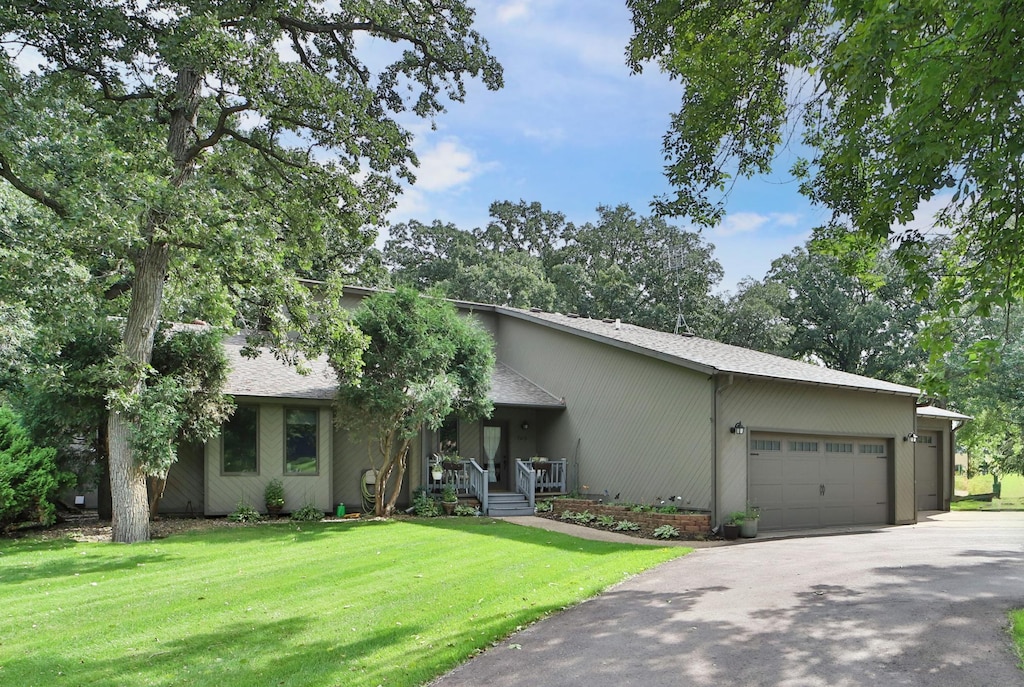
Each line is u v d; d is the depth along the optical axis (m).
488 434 20.55
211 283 14.99
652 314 41.16
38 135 12.97
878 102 4.81
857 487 17.86
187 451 16.73
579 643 6.38
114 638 6.69
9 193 14.30
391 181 14.74
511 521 16.27
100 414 14.27
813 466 16.86
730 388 15.19
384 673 5.62
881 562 10.63
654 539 14.07
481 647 6.28
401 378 16.05
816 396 17.03
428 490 18.42
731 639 6.40
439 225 46.09
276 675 5.63
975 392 25.94
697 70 7.88
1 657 6.15
